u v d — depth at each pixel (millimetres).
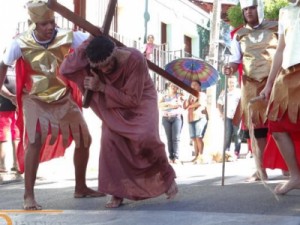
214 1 15695
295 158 6605
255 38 8094
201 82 8047
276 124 6520
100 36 6152
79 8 8539
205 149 13883
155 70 7059
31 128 6422
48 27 6414
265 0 17688
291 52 6293
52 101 6535
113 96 6172
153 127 6258
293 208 5934
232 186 7582
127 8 18562
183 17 22922
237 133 14414
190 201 6508
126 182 6250
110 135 6242
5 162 10180
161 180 6449
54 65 6504
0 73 6551
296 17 6348
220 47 16078
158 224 5453
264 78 7977
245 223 5316
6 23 13055
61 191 7840
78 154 7020
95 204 6617
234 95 14336
